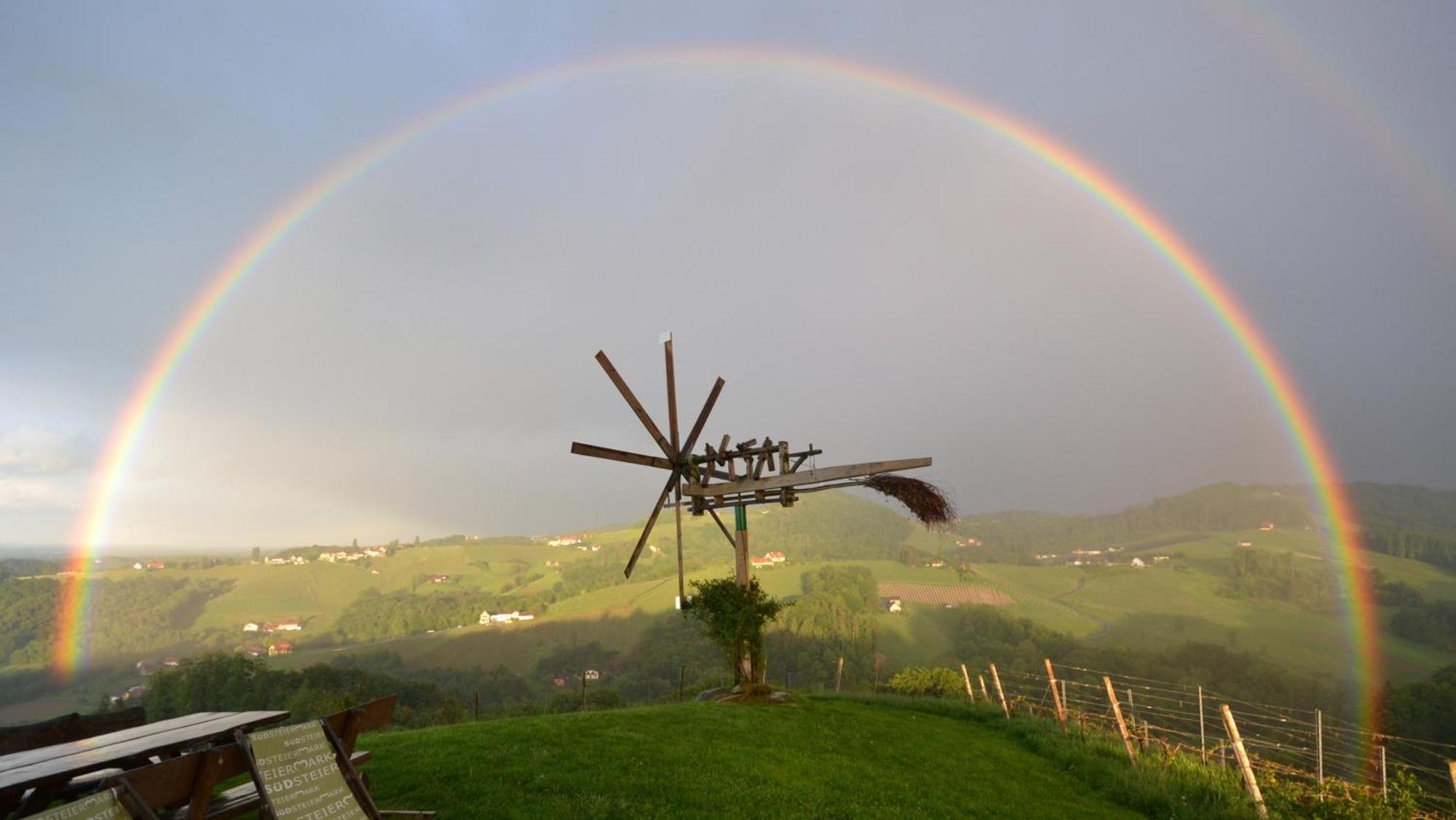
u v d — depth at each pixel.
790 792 9.73
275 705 75.00
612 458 16.41
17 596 189.00
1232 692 98.19
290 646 174.88
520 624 168.00
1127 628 155.75
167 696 77.44
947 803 10.66
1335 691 99.88
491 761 9.72
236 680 77.44
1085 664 116.50
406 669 139.00
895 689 33.34
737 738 12.38
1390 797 13.43
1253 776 12.98
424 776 8.93
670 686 108.75
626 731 12.11
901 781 11.30
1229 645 141.88
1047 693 25.52
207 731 5.50
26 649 162.50
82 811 3.71
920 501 15.75
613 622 159.00
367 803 5.65
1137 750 16.52
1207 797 13.21
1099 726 19.45
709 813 8.58
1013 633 139.62
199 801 4.47
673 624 140.50
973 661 121.12
